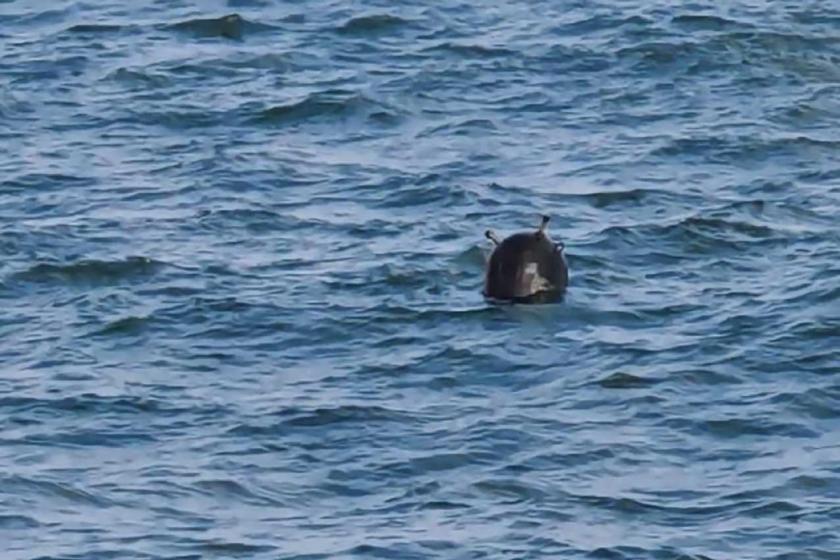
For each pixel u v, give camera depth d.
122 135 163.38
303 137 163.25
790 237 142.38
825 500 108.25
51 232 143.38
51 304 132.50
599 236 142.12
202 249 140.88
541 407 118.25
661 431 115.62
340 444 114.25
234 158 157.75
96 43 184.00
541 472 111.25
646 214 146.75
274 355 125.31
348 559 102.38
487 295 132.38
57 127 165.12
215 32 186.38
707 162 157.38
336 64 178.88
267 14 190.00
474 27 187.00
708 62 177.50
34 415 117.38
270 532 105.25
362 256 139.38
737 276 136.25
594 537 104.75
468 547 103.69
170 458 112.75
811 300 131.12
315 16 189.38
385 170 155.75
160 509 107.44
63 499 108.12
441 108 169.25
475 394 120.06
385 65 178.38
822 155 158.75
